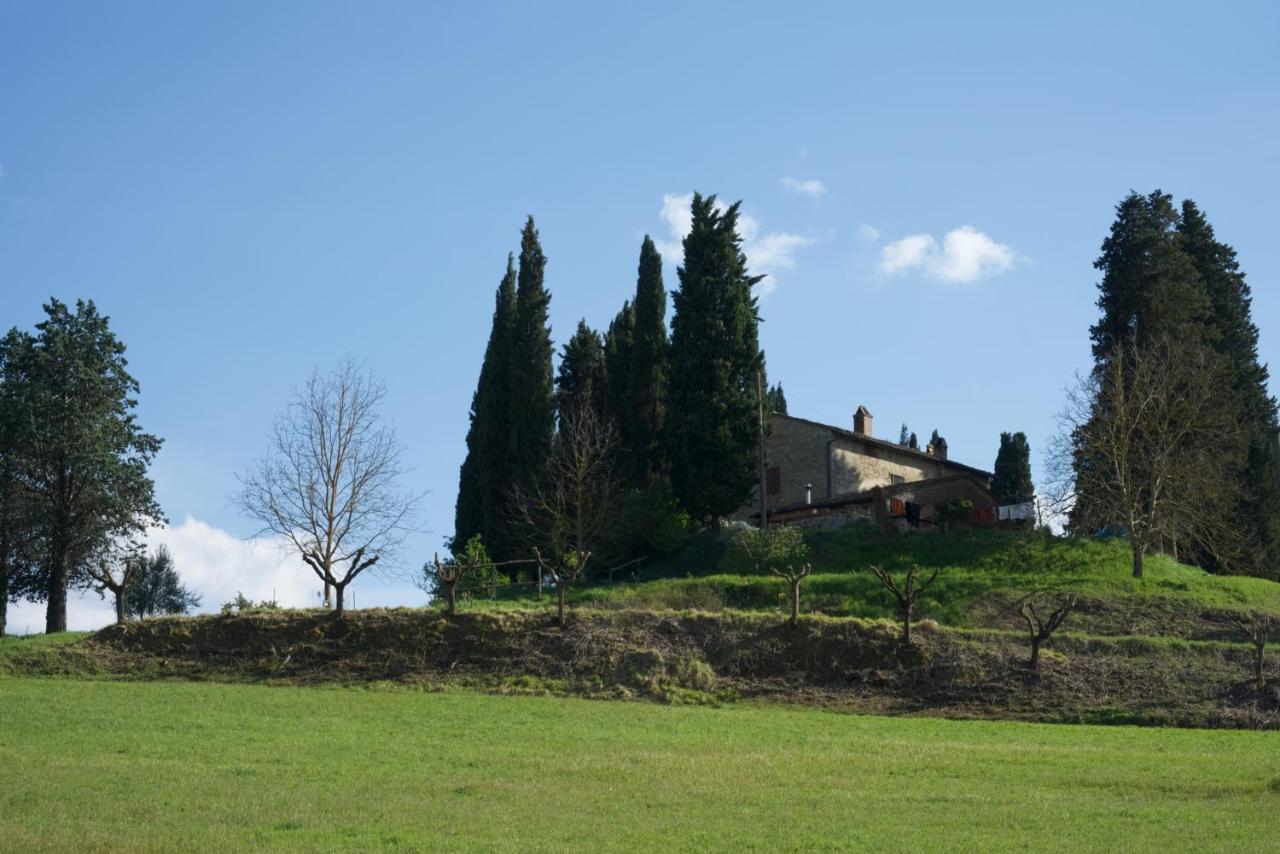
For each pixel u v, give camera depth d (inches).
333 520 2236.7
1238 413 2755.9
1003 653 1627.7
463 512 2829.7
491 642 1685.5
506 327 2864.2
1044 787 979.3
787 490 3024.1
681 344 2719.0
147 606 3139.8
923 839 799.7
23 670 1631.4
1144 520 2358.5
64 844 772.0
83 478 2379.4
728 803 913.5
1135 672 1576.0
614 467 2778.1
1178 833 810.8
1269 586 2303.2
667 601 2223.2
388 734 1232.8
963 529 2586.1
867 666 1619.1
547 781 997.2
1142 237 2802.7
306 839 794.8
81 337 2442.2
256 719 1298.0
